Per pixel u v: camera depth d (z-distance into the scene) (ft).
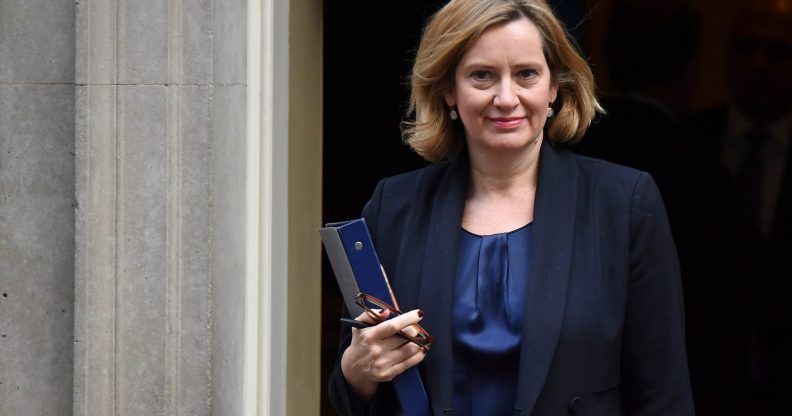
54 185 20.86
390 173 30.17
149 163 20.35
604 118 29.53
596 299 16.19
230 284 20.38
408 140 17.58
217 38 20.08
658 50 29.12
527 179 16.90
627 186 16.56
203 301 20.43
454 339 16.30
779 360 28.96
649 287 16.39
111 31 20.25
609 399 16.42
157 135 20.31
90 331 20.65
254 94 20.20
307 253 22.34
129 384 20.66
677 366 16.47
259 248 20.35
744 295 29.01
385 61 29.96
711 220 29.19
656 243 16.42
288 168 21.07
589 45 29.35
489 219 16.80
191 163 20.30
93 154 20.43
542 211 16.51
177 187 20.33
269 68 20.21
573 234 16.40
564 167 16.80
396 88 29.94
